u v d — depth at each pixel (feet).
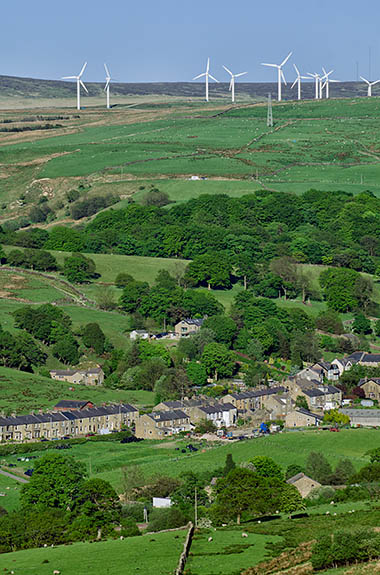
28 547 484.33
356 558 410.72
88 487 533.96
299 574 403.13
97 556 438.81
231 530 480.23
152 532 494.59
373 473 590.96
